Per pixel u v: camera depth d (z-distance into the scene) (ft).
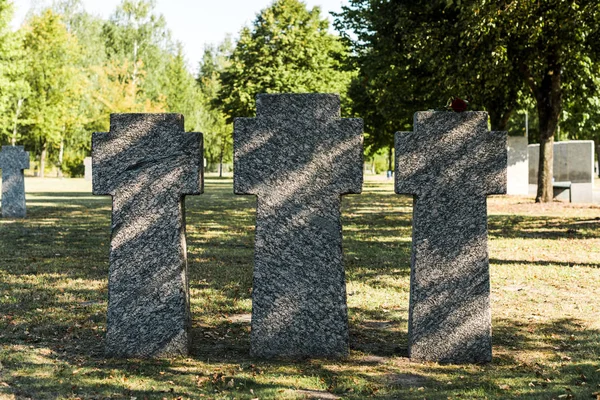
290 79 161.68
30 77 184.03
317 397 14.71
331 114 17.51
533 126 144.46
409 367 17.16
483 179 17.56
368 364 17.37
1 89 142.00
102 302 24.86
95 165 17.75
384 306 24.29
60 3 228.84
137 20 248.93
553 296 25.84
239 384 15.53
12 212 62.69
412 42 71.51
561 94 74.64
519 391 15.08
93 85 212.43
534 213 64.80
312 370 16.74
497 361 17.70
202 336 20.22
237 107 167.02
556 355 18.15
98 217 63.00
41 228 52.13
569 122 102.68
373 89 96.32
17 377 15.76
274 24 166.30
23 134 198.70
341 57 109.81
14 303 24.32
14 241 43.45
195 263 34.32
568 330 20.80
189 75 290.35
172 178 17.79
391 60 83.20
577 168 80.23
